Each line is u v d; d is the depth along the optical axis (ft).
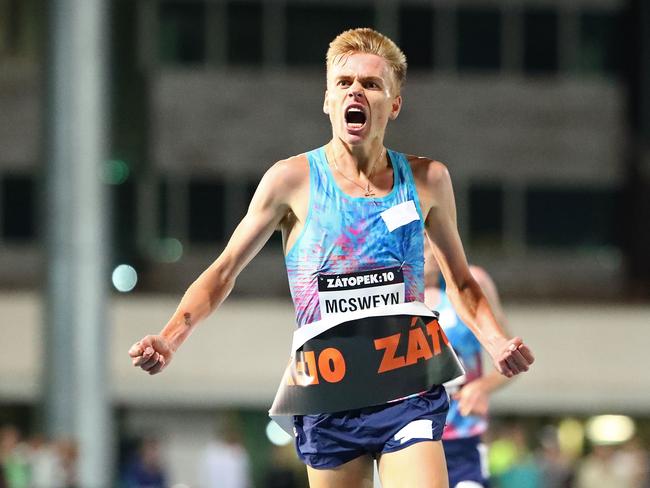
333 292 24.61
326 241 24.50
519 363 24.17
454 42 150.61
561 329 136.87
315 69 150.00
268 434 137.39
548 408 136.26
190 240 147.02
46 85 101.91
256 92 148.77
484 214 150.00
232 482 107.04
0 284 139.64
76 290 101.40
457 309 25.81
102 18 102.17
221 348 136.87
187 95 147.74
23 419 138.00
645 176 147.02
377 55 24.44
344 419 24.86
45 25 101.91
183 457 136.67
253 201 24.77
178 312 23.99
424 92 150.00
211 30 148.46
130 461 132.46
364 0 149.79
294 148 148.87
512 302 137.80
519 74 151.12
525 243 149.89
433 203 24.93
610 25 151.64
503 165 150.00
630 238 148.46
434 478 24.17
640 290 144.25
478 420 38.40
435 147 150.00
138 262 144.05
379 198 24.54
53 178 101.76
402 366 24.76
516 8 151.12
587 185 150.41
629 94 150.41
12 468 81.00
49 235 102.01
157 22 147.84
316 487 25.35
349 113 24.23
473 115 150.30
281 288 145.18
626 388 136.46
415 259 24.82
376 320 24.67
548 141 150.51
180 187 147.33
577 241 149.89
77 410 100.89
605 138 150.71
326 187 24.57
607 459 110.83
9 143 146.00
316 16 149.59
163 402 136.26
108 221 103.45
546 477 109.19
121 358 135.44
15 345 135.44
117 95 145.48
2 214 145.59
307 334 24.77
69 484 83.20
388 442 24.73
